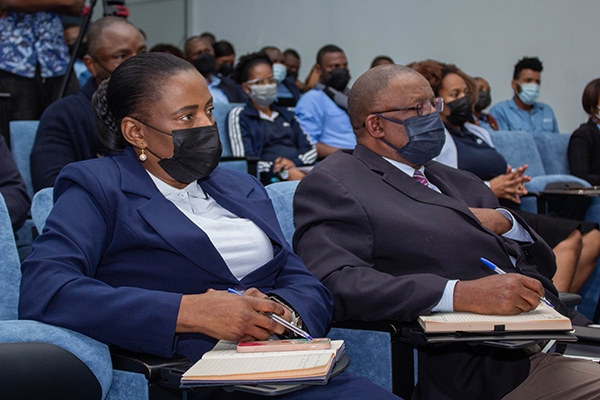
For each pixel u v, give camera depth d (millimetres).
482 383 1497
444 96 3084
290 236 1773
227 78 5293
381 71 1861
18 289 1303
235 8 7801
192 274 1328
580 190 3045
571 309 1895
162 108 1348
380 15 6895
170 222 1332
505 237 1857
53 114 2529
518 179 2898
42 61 3404
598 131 4207
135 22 8523
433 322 1310
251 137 3654
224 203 1476
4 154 2127
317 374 984
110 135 1462
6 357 988
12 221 2025
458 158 3061
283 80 5766
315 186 1724
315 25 7289
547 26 6109
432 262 1645
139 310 1150
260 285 1441
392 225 1646
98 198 1296
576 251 2592
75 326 1133
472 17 6430
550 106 6078
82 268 1221
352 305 1487
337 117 4234
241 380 982
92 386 1075
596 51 5922
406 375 1480
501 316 1382
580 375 1450
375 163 1815
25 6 3312
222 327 1159
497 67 6355
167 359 1147
